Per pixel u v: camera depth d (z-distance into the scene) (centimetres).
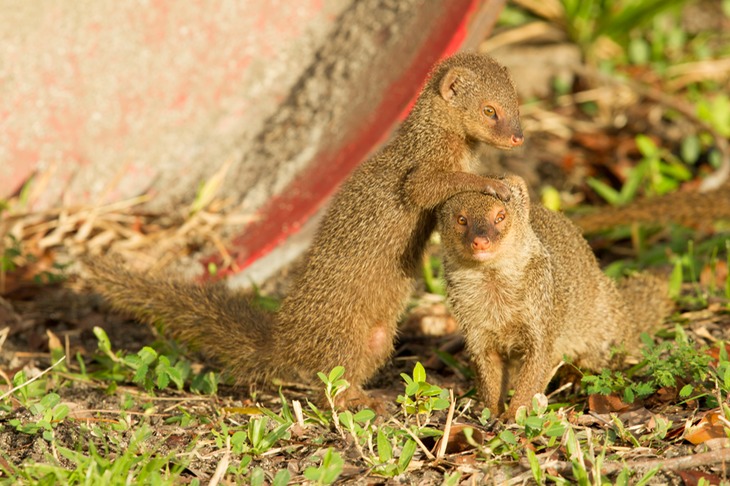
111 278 991
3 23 1305
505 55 1728
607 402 818
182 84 1379
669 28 1848
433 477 695
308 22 1412
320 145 1289
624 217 1227
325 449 742
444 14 1226
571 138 1593
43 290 1191
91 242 1262
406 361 1023
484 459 713
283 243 1214
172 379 880
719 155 1497
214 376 926
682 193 1216
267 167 1322
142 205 1333
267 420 782
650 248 1312
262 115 1391
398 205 913
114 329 1109
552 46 1756
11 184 1312
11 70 1310
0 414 805
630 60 1772
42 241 1250
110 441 759
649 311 1027
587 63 1742
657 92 1622
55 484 659
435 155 928
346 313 908
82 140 1342
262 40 1401
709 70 1723
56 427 780
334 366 903
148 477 663
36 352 1037
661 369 823
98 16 1343
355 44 1355
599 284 956
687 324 1030
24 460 718
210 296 986
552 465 682
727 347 943
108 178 1345
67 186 1328
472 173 909
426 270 1173
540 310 850
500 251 826
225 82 1393
